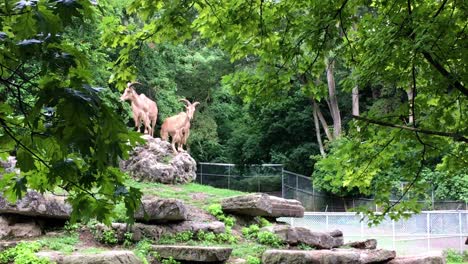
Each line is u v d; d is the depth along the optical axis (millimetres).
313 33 5535
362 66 5531
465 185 19641
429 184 6727
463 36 5074
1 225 8070
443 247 16125
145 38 5699
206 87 26656
